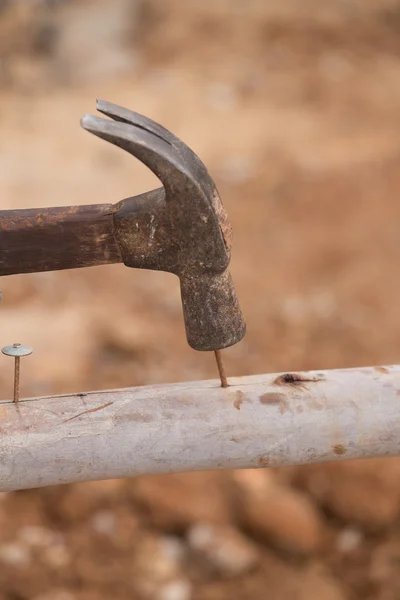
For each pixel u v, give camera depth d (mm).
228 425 2268
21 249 2127
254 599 5184
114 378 7234
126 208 2127
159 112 15039
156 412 2258
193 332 2246
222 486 5734
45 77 16609
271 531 5426
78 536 5508
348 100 15688
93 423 2234
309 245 9922
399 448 2355
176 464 2281
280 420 2287
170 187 2051
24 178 12305
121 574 5309
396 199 10859
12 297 8602
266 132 14016
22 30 17484
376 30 18953
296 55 17719
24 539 5430
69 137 13859
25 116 14797
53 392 6832
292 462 2338
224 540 5395
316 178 11734
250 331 8195
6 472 2209
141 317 8391
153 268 2188
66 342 7695
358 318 8359
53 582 5246
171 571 5316
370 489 5703
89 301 8648
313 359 7750
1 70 16641
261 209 10969
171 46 17797
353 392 2330
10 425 2213
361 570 5449
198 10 19172
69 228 2125
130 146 1966
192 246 2137
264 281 9195
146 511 5633
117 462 2250
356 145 13273
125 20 18438
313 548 5457
